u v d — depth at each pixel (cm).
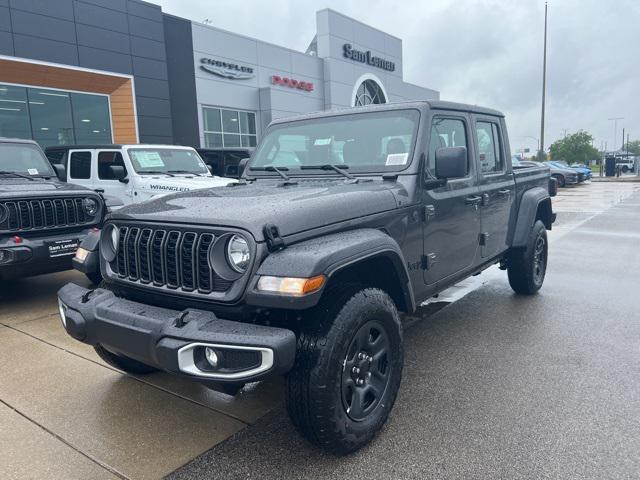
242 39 2266
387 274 307
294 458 272
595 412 313
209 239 252
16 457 277
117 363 355
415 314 529
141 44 1878
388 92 3155
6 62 1534
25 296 609
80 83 1734
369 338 275
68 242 531
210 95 2166
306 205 266
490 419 307
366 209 295
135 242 282
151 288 274
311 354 246
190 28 2064
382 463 265
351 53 2789
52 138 1703
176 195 328
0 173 634
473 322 497
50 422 314
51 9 1625
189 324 236
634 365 384
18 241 502
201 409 330
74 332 280
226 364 234
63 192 546
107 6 1770
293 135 403
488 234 454
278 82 2425
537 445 278
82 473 262
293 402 250
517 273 556
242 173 416
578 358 400
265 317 259
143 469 265
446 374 374
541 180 597
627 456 266
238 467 265
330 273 237
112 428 306
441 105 381
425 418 310
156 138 1966
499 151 489
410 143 349
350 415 267
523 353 413
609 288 621
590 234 1073
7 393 353
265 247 240
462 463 263
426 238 351
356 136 372
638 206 1659
